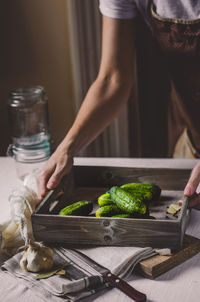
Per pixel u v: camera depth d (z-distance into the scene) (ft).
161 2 6.16
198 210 4.82
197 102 8.39
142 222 3.96
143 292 3.61
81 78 9.43
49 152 6.03
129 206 4.19
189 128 8.87
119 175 5.37
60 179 4.88
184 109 8.66
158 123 9.17
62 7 8.96
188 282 3.71
